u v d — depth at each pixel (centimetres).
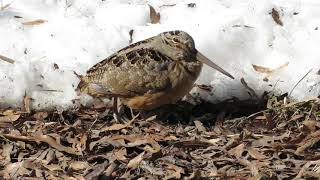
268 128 1170
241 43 1265
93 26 1292
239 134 1142
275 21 1290
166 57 1165
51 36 1277
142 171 1058
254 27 1277
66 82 1230
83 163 1080
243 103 1227
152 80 1158
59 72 1234
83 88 1189
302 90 1216
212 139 1134
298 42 1263
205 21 1290
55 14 1321
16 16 1309
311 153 1098
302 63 1238
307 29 1280
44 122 1190
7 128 1172
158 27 1291
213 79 1239
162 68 1159
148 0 1348
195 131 1167
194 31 1277
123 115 1216
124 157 1090
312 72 1226
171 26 1291
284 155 1104
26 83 1225
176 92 1175
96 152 1112
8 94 1223
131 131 1167
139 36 1280
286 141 1126
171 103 1235
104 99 1227
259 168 1062
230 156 1094
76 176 1053
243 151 1102
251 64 1248
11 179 1052
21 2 1339
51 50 1259
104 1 1348
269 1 1317
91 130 1156
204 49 1260
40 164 1088
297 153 1095
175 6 1327
